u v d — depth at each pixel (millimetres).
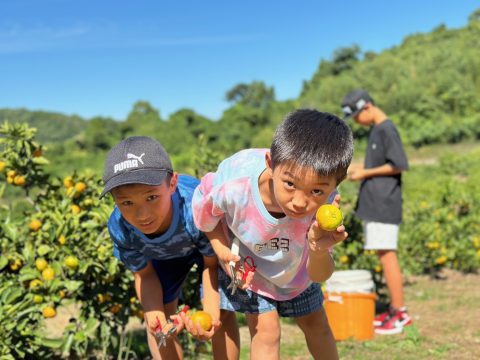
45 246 4016
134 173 2406
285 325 5500
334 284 5012
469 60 69812
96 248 4055
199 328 2506
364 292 4953
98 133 76125
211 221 2646
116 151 2494
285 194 2201
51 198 4672
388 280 5246
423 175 28156
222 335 2979
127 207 2482
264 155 2584
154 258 2982
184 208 2787
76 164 62031
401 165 5090
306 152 2102
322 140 2137
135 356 4324
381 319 5359
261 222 2535
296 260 2664
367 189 5266
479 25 95188
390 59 79812
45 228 4152
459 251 8266
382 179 5188
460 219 8688
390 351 4543
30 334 3752
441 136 51719
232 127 73438
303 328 2988
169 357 3068
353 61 98500
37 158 4617
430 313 5891
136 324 5605
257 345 2707
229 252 2641
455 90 60594
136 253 2928
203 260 3057
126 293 4180
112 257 3998
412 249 8273
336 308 4938
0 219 4301
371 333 4996
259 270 2713
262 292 2723
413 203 9719
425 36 100688
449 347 4586
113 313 4227
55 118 189500
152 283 3043
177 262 3164
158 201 2496
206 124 75000
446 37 97750
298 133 2166
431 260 8203
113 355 4418
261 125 75875
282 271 2684
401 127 56094
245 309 2748
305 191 2164
